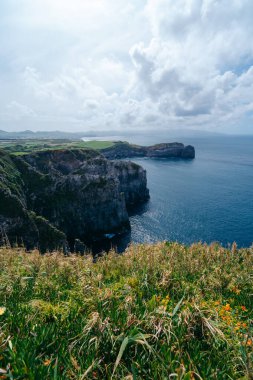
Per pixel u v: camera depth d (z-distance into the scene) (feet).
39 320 20.47
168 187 478.18
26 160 415.03
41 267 37.32
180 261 41.19
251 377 14.73
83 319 19.88
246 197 387.96
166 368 14.66
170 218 315.37
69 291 28.25
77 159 465.88
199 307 21.50
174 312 19.63
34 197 312.09
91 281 29.32
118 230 316.19
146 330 18.62
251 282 35.37
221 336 18.58
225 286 34.09
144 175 449.48
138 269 36.19
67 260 40.75
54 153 453.58
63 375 13.82
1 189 228.22
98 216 326.24
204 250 49.49
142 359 15.70
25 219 226.17
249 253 49.03
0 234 209.77
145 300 25.95
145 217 333.83
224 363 16.37
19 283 29.17
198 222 291.38
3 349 15.12
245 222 283.59
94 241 302.45
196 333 19.44
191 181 521.65
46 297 27.27
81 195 323.57
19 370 13.38
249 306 28.78
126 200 435.12
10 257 41.09
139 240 267.59
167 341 17.40
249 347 17.81
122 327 18.39
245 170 654.94
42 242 230.27
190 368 15.03
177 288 29.89
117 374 14.84
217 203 361.71
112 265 39.83
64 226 313.12
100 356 16.25
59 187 326.24
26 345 15.75
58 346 16.84
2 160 318.86
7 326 18.83
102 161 444.55
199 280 34.27
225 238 245.24
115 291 26.43
